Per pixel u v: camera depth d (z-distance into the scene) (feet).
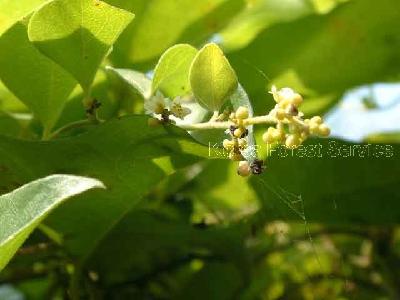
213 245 0.76
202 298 0.82
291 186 0.80
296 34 0.87
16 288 0.97
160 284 0.85
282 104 0.48
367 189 0.81
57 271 0.75
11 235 0.41
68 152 0.56
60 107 0.61
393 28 0.88
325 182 0.80
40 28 0.53
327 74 0.89
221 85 0.51
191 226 0.74
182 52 0.53
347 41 0.88
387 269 0.89
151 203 0.80
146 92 0.55
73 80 0.61
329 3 0.87
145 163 0.57
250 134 0.52
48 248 0.67
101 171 0.57
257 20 0.88
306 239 0.89
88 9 0.53
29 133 0.69
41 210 0.41
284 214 0.80
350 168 0.80
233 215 0.86
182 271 0.88
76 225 0.62
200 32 0.79
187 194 0.85
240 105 0.54
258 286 0.93
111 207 0.61
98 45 0.55
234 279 0.81
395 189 0.81
